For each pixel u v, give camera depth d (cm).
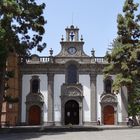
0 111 4359
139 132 3984
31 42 4578
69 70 6594
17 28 4409
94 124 6406
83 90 6525
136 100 7025
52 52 6625
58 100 6500
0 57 3878
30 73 6538
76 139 3181
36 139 3241
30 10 4362
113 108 6481
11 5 4062
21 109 6431
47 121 6425
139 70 5166
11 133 4059
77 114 6500
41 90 6519
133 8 5309
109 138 3244
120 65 5309
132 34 5312
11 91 6125
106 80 6512
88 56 6612
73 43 6644
